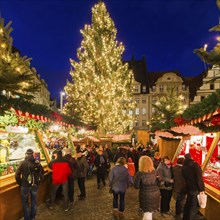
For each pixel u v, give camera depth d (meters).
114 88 29.59
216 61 6.23
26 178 6.94
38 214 8.14
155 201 6.30
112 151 22.92
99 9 30.77
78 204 9.38
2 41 7.55
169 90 20.91
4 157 8.45
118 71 30.38
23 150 9.66
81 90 30.06
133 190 11.91
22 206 7.02
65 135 15.53
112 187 7.81
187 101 54.84
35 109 8.25
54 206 9.06
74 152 15.70
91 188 12.36
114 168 7.89
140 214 8.21
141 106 58.84
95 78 29.06
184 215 7.02
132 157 15.56
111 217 7.90
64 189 8.62
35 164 7.14
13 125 8.46
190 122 7.52
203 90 42.59
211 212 7.07
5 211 6.80
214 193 6.73
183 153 12.11
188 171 6.96
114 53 30.58
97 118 29.52
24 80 7.21
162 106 20.14
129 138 28.67
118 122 31.28
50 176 10.20
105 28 30.64
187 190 6.99
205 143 9.45
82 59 30.98
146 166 6.39
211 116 6.25
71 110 31.19
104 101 29.30
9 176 7.53
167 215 8.09
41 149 10.29
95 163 12.48
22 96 7.73
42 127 10.62
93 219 7.71
